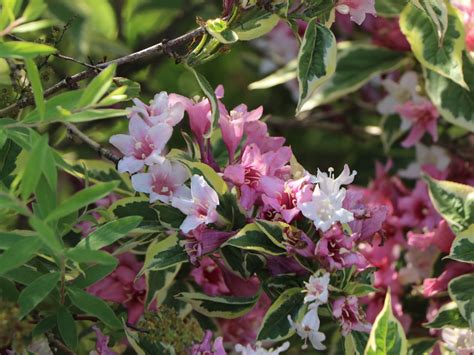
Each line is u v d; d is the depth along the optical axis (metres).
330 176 1.19
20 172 1.13
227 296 1.23
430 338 1.38
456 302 1.28
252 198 1.19
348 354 1.19
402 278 1.40
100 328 1.25
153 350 1.22
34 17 1.12
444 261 1.40
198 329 1.25
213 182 1.19
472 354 1.27
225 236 1.18
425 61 1.40
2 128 1.11
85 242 1.12
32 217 1.05
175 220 1.21
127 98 1.19
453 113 1.46
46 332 1.21
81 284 1.17
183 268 1.33
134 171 1.18
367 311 1.40
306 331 1.15
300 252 1.16
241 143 1.28
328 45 1.20
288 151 1.21
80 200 1.08
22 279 1.16
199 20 1.19
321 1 1.20
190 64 1.20
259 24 1.20
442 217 1.39
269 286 1.18
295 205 1.17
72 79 1.22
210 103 1.19
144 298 1.31
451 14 1.39
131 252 1.30
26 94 1.24
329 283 1.16
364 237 1.20
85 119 1.10
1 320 1.16
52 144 1.43
